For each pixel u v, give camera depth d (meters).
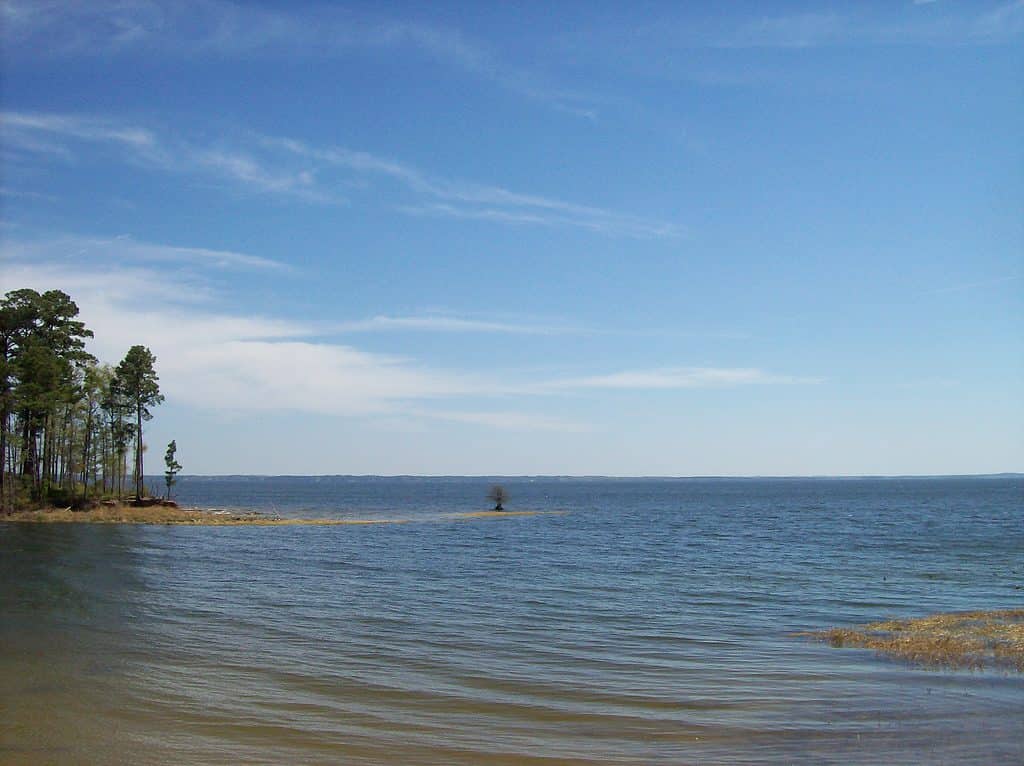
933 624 21.41
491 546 52.31
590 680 15.87
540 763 11.23
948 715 13.37
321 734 12.39
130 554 42.97
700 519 90.38
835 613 24.33
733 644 19.52
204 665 16.77
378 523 79.62
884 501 148.88
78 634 19.97
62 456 79.88
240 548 49.12
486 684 15.52
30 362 70.06
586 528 73.38
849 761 11.16
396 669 16.69
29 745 11.64
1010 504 130.25
